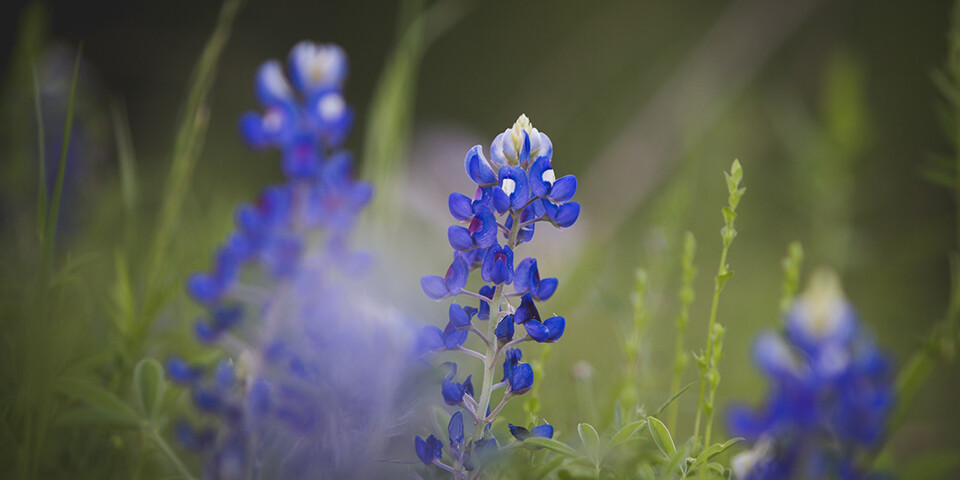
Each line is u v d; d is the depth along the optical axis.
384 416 0.86
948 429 1.08
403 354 0.86
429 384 0.86
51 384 0.88
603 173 2.33
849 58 1.60
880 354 0.85
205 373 0.92
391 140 1.17
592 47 3.81
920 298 1.62
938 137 2.38
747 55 2.54
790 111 2.12
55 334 0.90
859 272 1.57
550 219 0.86
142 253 1.09
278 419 0.88
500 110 4.18
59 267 1.08
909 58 2.76
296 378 0.89
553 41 4.20
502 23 4.25
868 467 0.85
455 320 0.85
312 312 0.94
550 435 0.85
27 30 1.31
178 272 1.04
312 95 1.00
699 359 0.88
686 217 1.37
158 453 0.91
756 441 0.88
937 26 2.78
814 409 0.85
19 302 0.96
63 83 1.39
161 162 1.78
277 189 0.98
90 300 1.01
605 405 0.97
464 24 4.25
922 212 2.24
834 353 0.85
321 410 0.86
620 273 1.67
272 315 0.96
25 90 1.30
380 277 1.04
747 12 2.59
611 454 0.85
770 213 2.18
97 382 0.94
